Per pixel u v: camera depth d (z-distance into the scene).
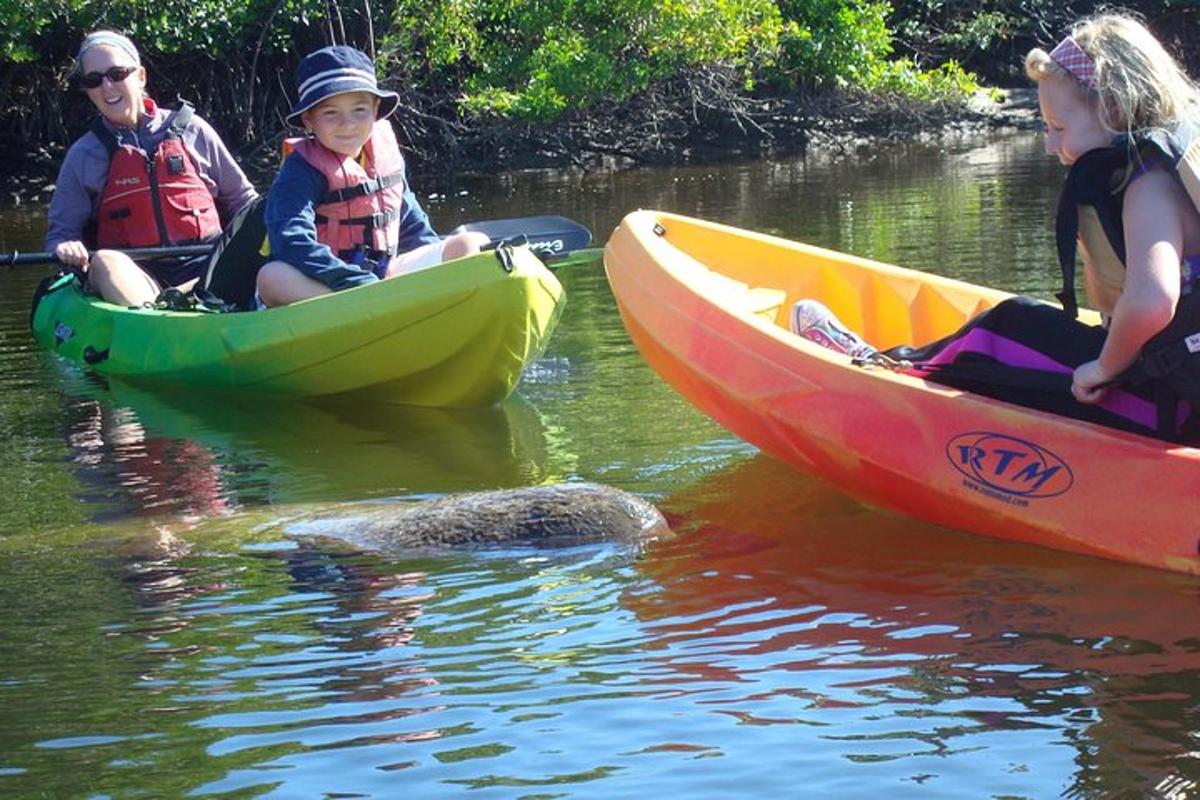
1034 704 2.54
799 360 3.66
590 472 4.16
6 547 3.64
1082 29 3.16
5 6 13.30
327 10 14.77
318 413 5.11
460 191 12.99
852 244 8.12
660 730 2.50
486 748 2.46
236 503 3.98
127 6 13.86
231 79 15.20
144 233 6.29
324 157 5.36
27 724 2.62
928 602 3.05
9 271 8.74
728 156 15.50
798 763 2.37
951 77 17.03
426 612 3.09
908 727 2.47
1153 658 2.70
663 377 4.12
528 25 15.16
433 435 4.71
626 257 4.22
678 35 15.17
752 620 2.99
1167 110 3.06
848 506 3.75
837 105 16.56
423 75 15.54
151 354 5.64
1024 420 3.34
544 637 2.94
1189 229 3.09
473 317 4.92
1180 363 3.14
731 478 4.02
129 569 3.44
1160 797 2.22
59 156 14.69
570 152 15.27
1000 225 8.55
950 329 4.38
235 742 2.52
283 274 5.32
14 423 5.02
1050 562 3.27
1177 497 3.15
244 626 3.05
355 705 2.65
